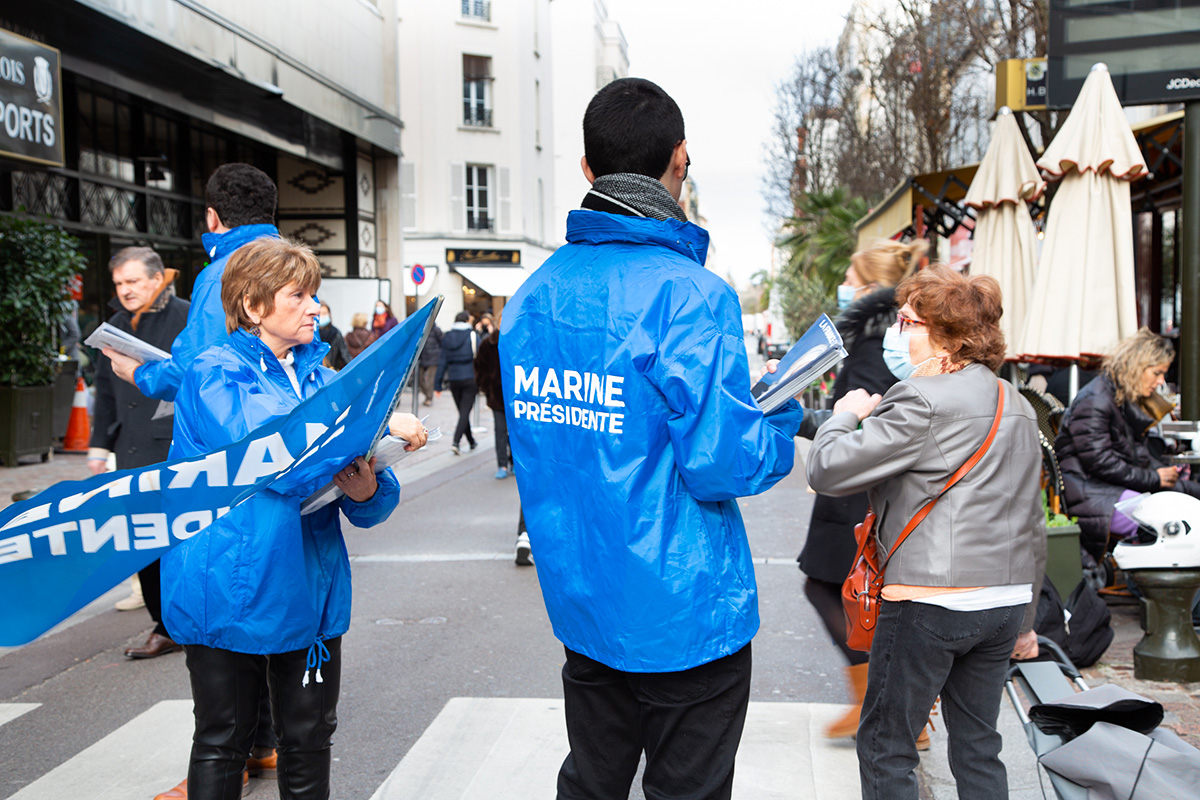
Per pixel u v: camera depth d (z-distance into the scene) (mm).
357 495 2480
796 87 28500
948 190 12156
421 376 21516
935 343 2561
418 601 5988
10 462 10688
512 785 3422
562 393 2084
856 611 2645
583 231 2119
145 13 11891
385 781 3471
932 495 2438
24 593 2078
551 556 2125
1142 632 4973
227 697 2459
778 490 10070
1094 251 6117
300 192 21750
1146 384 5105
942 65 17031
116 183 15508
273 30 15758
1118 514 5070
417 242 35656
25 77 9422
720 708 2039
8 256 10602
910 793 2506
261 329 2543
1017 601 2480
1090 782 2359
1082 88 6082
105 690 4461
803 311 23953
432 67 35219
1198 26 5766
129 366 3238
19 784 3498
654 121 2111
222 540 2357
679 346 1913
